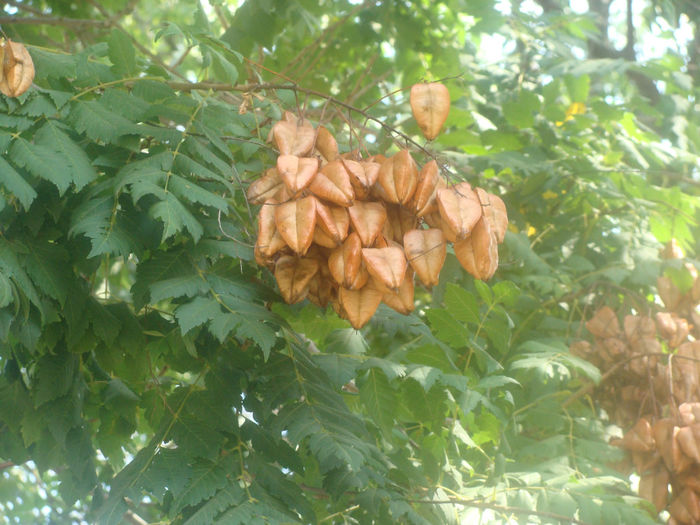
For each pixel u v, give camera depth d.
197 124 2.99
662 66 5.06
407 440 3.58
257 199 2.66
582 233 4.87
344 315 2.77
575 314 4.70
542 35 5.50
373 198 2.66
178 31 3.05
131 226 2.75
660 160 5.08
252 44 4.89
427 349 3.43
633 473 4.08
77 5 5.78
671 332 4.05
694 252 4.93
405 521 3.06
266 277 3.29
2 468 4.05
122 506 2.73
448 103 2.73
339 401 3.04
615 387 4.05
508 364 4.18
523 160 4.72
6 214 2.82
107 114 2.87
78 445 3.15
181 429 2.88
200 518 2.63
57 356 3.08
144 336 3.19
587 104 5.20
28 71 2.76
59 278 2.84
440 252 2.58
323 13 5.52
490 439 3.58
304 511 2.89
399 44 5.65
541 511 2.98
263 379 3.01
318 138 2.82
